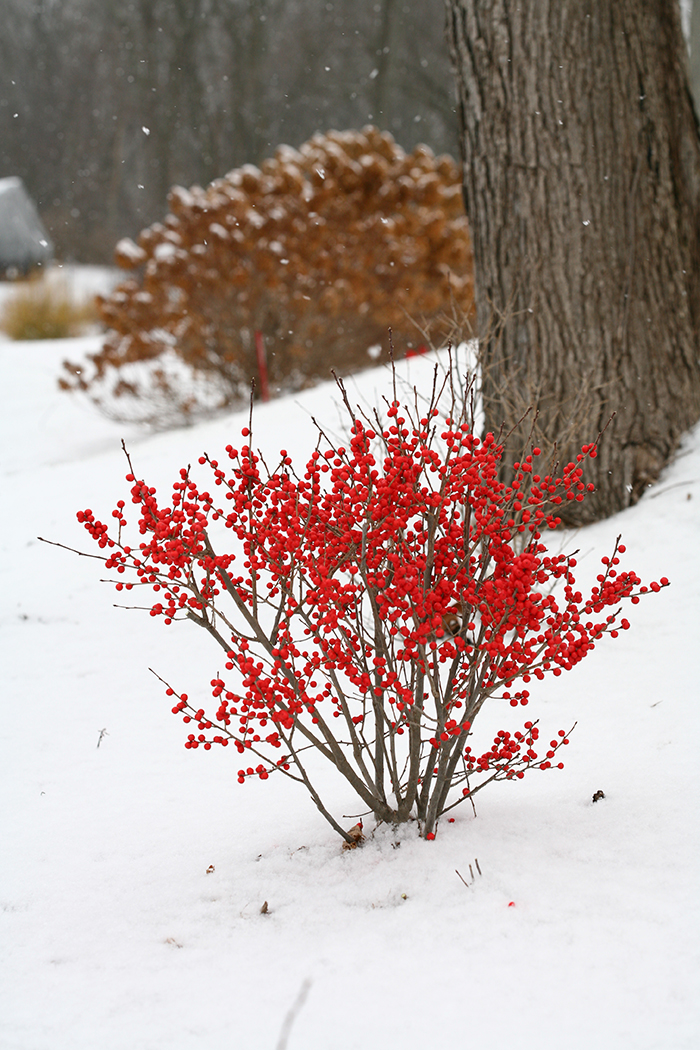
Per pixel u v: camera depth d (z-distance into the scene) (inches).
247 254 330.0
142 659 153.6
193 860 98.1
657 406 174.4
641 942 72.4
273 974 75.2
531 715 123.0
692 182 179.2
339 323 347.3
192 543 83.7
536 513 93.0
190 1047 67.4
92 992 76.9
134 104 1226.0
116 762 123.6
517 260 173.3
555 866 85.0
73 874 97.9
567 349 170.2
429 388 220.8
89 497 231.1
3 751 128.0
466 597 86.4
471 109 175.2
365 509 87.6
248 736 129.6
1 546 208.4
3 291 784.3
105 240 1119.6
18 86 1384.1
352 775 91.9
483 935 76.1
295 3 1192.8
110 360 353.1
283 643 86.7
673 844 86.0
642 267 170.7
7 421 407.5
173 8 1170.6
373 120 1085.8
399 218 356.5
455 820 96.5
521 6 164.6
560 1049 62.2
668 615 139.9
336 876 89.1
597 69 165.0
